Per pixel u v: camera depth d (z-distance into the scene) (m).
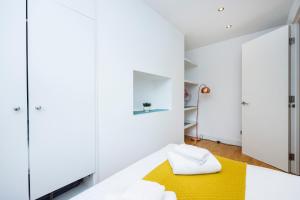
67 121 1.23
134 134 1.79
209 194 0.69
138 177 0.84
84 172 1.35
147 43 1.97
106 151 1.49
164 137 2.33
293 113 1.95
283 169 1.99
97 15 1.41
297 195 0.68
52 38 1.14
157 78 2.55
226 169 0.93
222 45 3.22
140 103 2.52
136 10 1.80
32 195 1.06
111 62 1.52
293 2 1.88
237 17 2.26
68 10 1.23
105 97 1.48
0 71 0.93
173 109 2.55
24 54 1.02
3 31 0.94
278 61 2.04
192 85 3.72
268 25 2.50
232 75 3.09
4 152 0.95
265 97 2.21
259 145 2.30
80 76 1.31
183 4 1.95
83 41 1.33
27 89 1.04
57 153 1.18
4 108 0.95
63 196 1.30
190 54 3.73
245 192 0.70
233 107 3.09
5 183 0.96
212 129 3.40
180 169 0.86
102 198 0.66
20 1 1.00
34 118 1.06
